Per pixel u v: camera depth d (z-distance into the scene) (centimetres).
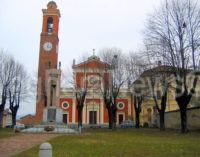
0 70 4041
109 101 3756
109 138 1869
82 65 4781
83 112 5406
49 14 5497
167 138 1873
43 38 5384
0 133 2397
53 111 2975
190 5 2377
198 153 1066
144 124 4722
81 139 1750
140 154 1046
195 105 3078
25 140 1662
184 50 2339
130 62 3519
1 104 3947
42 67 5169
